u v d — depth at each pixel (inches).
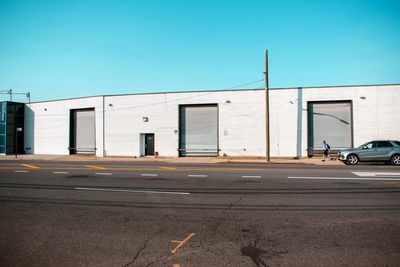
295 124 1143.0
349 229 238.2
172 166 757.3
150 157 1289.4
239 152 1192.8
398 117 1069.8
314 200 340.8
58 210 307.4
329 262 177.2
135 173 591.2
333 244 205.9
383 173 559.8
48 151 1531.7
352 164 829.2
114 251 197.2
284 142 1149.7
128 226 252.2
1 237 227.0
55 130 1513.3
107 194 385.7
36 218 278.8
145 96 1306.6
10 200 355.6
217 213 290.5
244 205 320.8
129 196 372.5
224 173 579.8
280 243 208.8
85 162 965.8
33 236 228.7
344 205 316.8
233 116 1204.5
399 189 401.4
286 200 342.0
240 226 249.0
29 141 1594.5
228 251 195.3
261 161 1034.1
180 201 342.6
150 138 1322.6
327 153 1084.5
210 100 1230.3
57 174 585.6
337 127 1126.4
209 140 1245.1
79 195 380.8
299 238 218.5
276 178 505.4
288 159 1115.3
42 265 177.5
